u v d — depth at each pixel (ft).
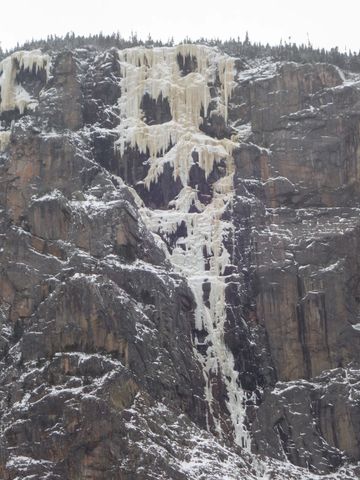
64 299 411.34
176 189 465.06
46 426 391.86
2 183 451.12
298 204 462.19
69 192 446.60
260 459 414.82
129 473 382.63
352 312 442.09
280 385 432.66
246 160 468.34
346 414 421.18
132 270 428.56
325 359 436.76
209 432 416.67
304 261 447.83
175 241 455.22
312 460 416.26
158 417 400.47
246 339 440.04
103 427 387.96
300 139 468.34
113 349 406.62
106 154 468.75
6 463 387.96
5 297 429.79
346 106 470.39
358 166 464.24
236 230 456.45
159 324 425.28
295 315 442.50
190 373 424.46
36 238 436.35
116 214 436.35
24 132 456.86
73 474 385.09
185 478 384.88
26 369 407.03
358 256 448.65
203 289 444.14
